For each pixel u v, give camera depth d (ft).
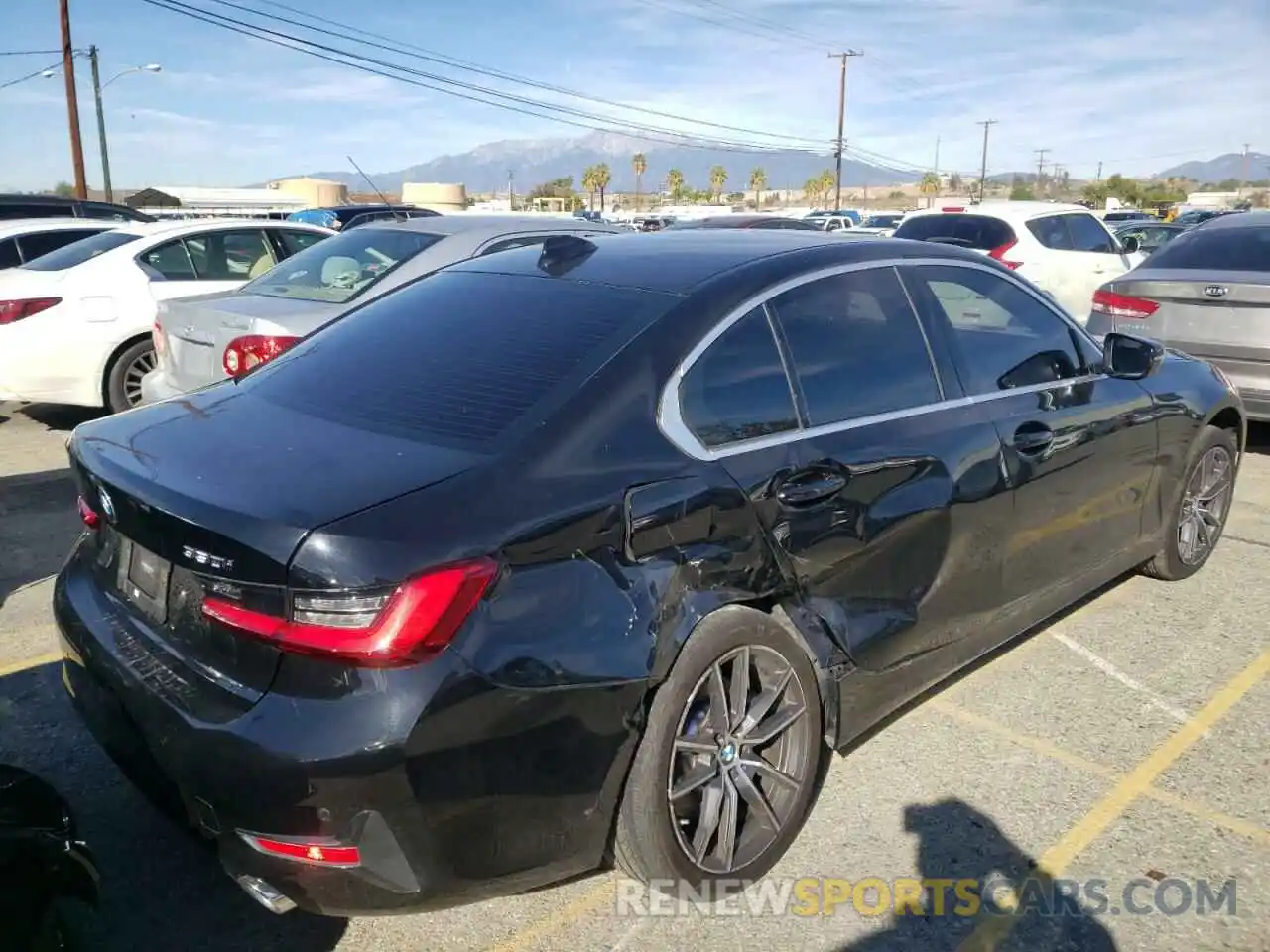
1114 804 11.24
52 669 14.21
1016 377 13.12
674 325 9.87
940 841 10.61
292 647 7.56
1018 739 12.55
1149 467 15.39
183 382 20.83
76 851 7.86
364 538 7.58
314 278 22.09
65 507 21.38
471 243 22.35
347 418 9.54
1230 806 11.20
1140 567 17.42
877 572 10.87
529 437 8.73
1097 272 40.29
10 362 26.11
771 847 10.04
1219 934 9.31
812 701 10.29
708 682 9.37
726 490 9.42
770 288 10.69
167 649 8.55
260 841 7.68
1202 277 24.56
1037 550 13.21
